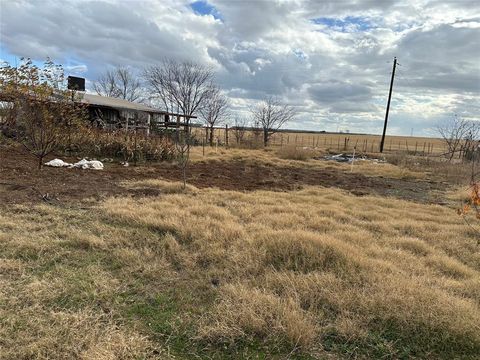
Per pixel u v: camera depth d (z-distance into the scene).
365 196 8.95
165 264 3.81
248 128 29.28
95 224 4.91
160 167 11.59
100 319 2.76
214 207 6.03
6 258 3.69
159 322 2.77
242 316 2.72
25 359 2.25
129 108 19.70
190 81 30.44
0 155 10.29
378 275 3.48
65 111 8.81
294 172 13.51
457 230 5.79
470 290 3.43
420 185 11.87
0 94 8.14
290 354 2.44
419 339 2.62
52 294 3.01
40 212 5.36
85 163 9.98
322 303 3.07
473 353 2.52
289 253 3.96
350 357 2.46
